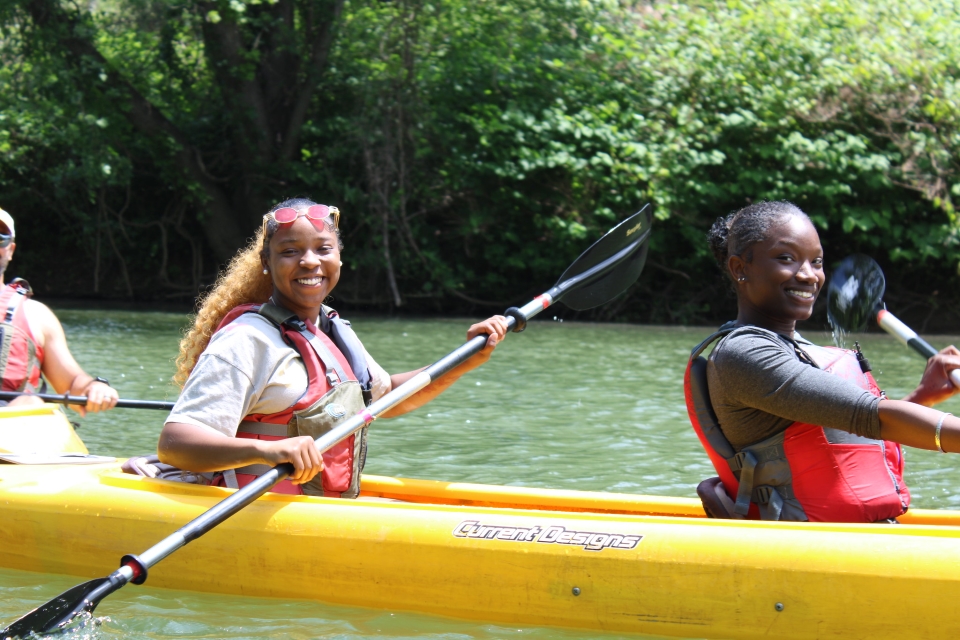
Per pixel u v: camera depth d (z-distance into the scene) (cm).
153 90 1669
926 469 518
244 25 1594
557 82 1531
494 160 1551
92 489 340
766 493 282
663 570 278
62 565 336
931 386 288
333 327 343
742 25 1491
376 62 1582
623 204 1506
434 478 486
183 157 1589
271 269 324
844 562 263
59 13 1461
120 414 647
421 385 337
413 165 1566
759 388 268
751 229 283
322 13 1548
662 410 676
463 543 297
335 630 288
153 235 1756
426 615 300
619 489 468
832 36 1468
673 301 1523
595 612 284
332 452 328
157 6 1565
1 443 401
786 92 1426
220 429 303
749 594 270
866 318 358
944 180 1378
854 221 1378
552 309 1552
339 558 306
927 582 255
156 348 967
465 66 1552
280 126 1634
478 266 1627
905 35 1443
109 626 289
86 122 1452
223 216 1642
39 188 1716
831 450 276
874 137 1450
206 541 318
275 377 312
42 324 456
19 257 1773
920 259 1446
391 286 1578
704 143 1481
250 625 291
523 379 819
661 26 1561
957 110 1358
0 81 1478
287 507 317
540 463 518
